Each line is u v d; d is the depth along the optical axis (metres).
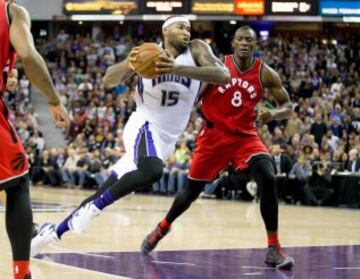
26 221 3.74
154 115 6.01
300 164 16.62
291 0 25.31
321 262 6.46
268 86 6.64
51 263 5.89
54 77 26.88
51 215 10.78
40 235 5.66
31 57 3.63
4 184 3.69
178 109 6.04
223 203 15.90
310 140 17.62
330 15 25.23
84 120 23.27
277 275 5.64
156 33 30.20
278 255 6.10
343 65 25.97
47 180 21.80
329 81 24.58
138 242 7.54
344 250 7.43
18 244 3.74
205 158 6.60
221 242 7.84
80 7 26.83
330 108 20.80
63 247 6.95
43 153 21.88
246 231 9.23
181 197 6.67
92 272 5.47
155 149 5.76
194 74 5.46
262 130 18.06
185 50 5.98
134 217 11.07
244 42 6.48
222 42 29.17
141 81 6.00
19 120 23.78
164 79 5.92
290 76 24.95
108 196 5.53
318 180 16.22
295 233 9.34
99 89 25.23
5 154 3.69
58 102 3.75
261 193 6.30
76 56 27.73
